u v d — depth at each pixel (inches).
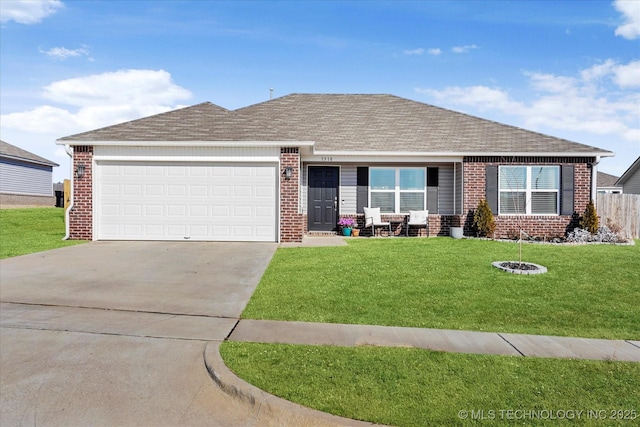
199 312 223.1
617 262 365.7
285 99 709.3
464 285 283.3
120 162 478.3
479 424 117.3
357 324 207.2
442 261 363.6
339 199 599.2
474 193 562.6
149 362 158.9
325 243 475.5
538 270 321.1
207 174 479.2
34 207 1101.7
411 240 512.7
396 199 600.7
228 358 159.9
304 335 189.5
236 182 479.5
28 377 145.6
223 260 366.0
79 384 141.4
